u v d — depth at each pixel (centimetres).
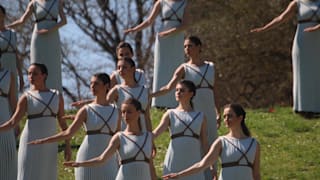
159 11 2484
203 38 4650
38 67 1731
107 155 1541
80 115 1659
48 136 1733
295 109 2438
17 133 2094
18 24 2408
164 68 2494
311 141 2397
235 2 4628
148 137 1566
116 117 1678
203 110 1866
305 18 2358
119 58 1858
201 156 1686
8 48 2255
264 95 4678
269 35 4597
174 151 1642
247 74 4659
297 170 2136
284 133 2489
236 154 1498
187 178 1653
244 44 4628
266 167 2158
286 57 4638
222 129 2484
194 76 1855
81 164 1524
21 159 1744
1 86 1792
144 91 1755
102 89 1669
